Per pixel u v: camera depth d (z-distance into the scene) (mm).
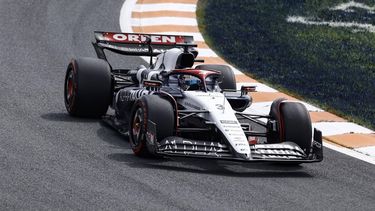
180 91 42219
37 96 52875
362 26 89312
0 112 47312
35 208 30578
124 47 50688
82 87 47125
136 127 40281
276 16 90625
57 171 36000
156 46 51062
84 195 32656
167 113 38875
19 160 37312
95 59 48344
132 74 48188
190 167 38781
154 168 37875
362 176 40500
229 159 37250
